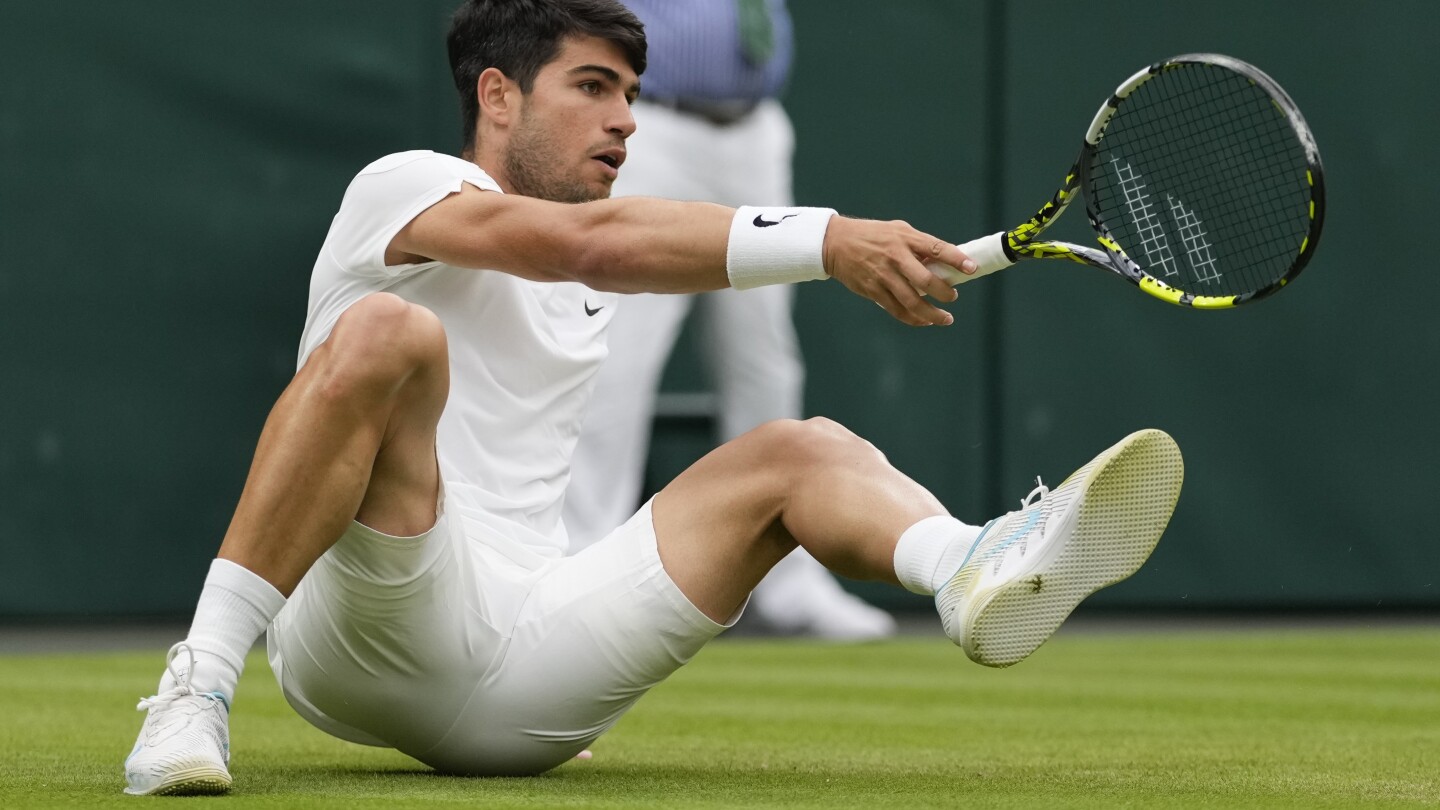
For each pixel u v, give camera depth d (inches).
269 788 331.3
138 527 979.3
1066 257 336.8
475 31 368.8
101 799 312.3
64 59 970.7
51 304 969.5
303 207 999.6
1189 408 1090.1
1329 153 1103.0
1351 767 419.2
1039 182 1085.8
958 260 313.9
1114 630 1073.5
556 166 363.3
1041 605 302.8
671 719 561.3
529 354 351.9
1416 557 1103.6
